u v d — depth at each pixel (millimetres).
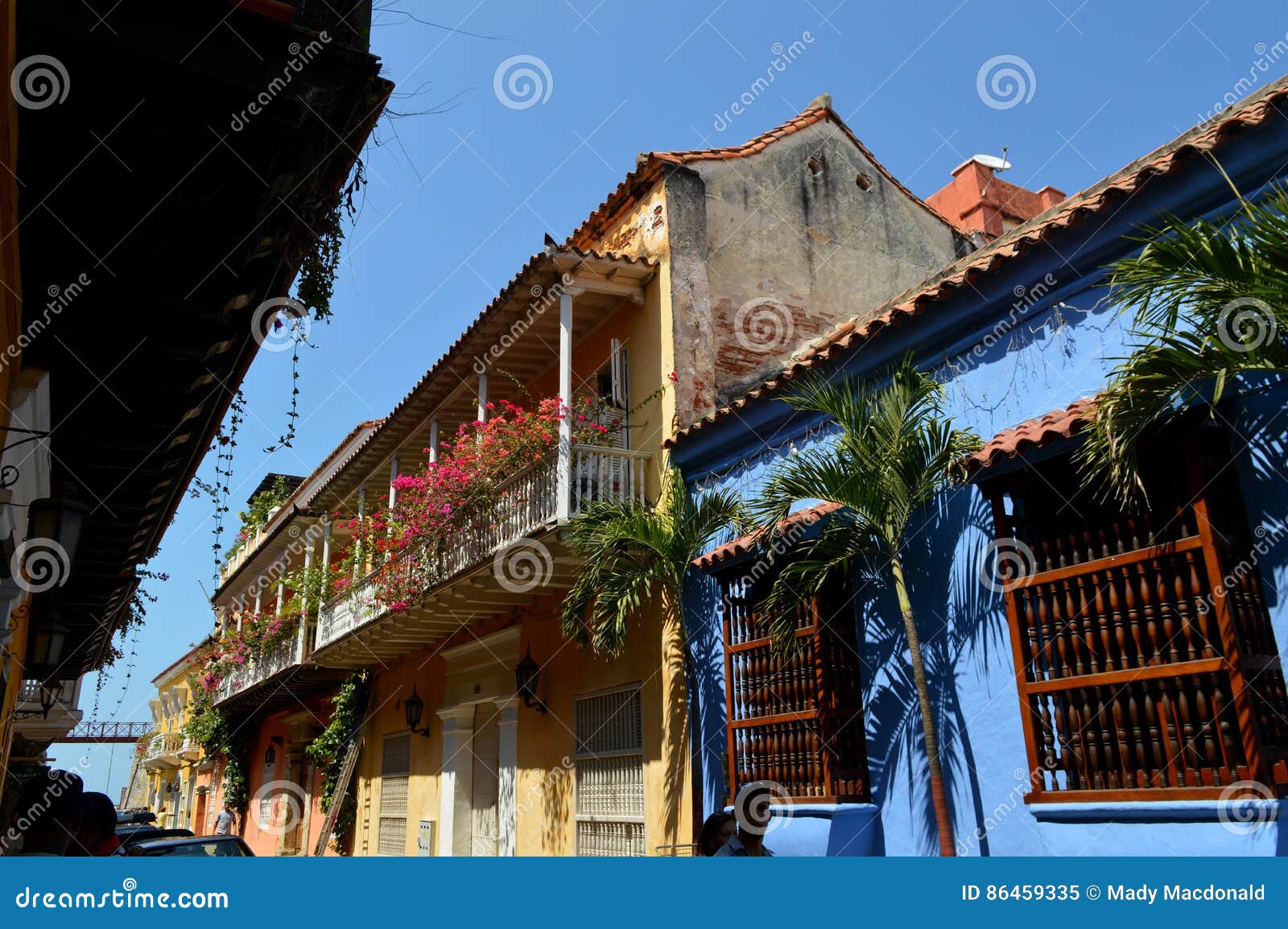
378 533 14375
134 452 6371
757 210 11602
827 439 8227
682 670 9367
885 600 7387
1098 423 4977
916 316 7371
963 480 6324
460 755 14219
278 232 4461
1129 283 4934
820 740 7258
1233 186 4895
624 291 10820
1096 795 5301
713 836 5340
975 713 6484
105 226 4316
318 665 17578
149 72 3654
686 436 9695
